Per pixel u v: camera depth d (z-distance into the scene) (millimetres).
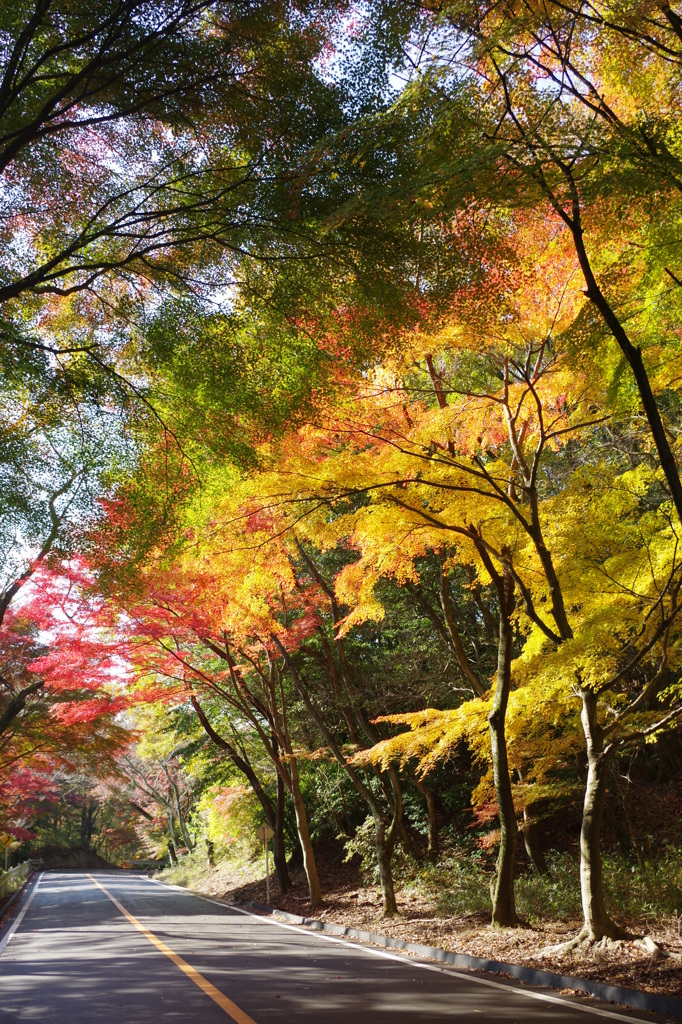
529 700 12062
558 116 6277
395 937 13727
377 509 11273
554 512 11172
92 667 16797
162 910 23141
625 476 10844
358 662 20812
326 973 10133
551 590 10508
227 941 14391
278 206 6664
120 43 6371
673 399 13273
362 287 7035
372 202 5805
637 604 10273
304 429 10625
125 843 68125
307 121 6637
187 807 45719
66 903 26719
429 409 12336
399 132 6027
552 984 8938
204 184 7094
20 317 8180
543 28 6336
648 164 5645
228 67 6586
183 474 8750
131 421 8289
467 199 6133
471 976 9758
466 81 5848
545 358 11664
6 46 6602
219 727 27656
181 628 16672
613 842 17797
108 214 7656
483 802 14641
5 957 13336
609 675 10211
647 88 7262
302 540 16141
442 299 7035
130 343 8461
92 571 10258
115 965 11422
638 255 7742
